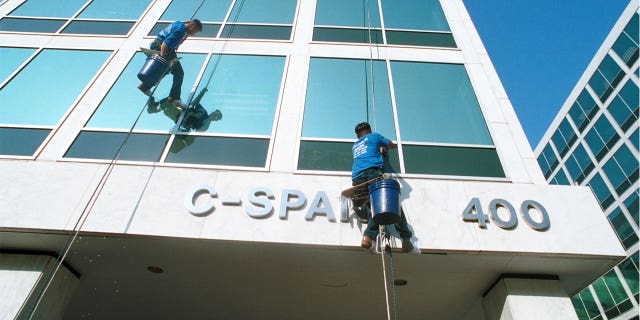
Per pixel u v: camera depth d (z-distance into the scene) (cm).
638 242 2456
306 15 881
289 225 477
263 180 522
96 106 644
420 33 841
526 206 499
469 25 849
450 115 657
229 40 802
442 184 526
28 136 589
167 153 573
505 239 473
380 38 826
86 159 551
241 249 482
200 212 480
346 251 476
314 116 647
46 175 517
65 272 517
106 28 834
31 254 493
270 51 777
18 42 770
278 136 605
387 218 416
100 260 520
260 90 698
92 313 675
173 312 662
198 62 749
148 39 805
